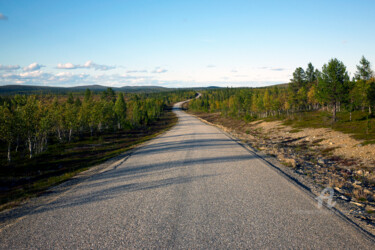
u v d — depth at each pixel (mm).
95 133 45906
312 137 23094
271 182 7051
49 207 5645
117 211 5117
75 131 43281
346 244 3471
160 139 24734
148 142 22734
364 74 38344
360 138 18000
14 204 6137
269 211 4809
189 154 13188
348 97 30344
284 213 4691
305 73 68188
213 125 48344
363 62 38875
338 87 30516
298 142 22188
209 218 4555
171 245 3582
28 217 5051
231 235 3842
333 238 3658
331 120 32094
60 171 14273
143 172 9102
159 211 5012
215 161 10812
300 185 6770
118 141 32688
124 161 12188
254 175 7988
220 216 4633
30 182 12195
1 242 3945
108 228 4285
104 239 3871
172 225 4297
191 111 139625
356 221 4293
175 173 8625
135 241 3754
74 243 3791
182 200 5660
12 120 23453
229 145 16859
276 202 5328
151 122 72312
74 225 4496
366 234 3770
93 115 42156
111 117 52406
